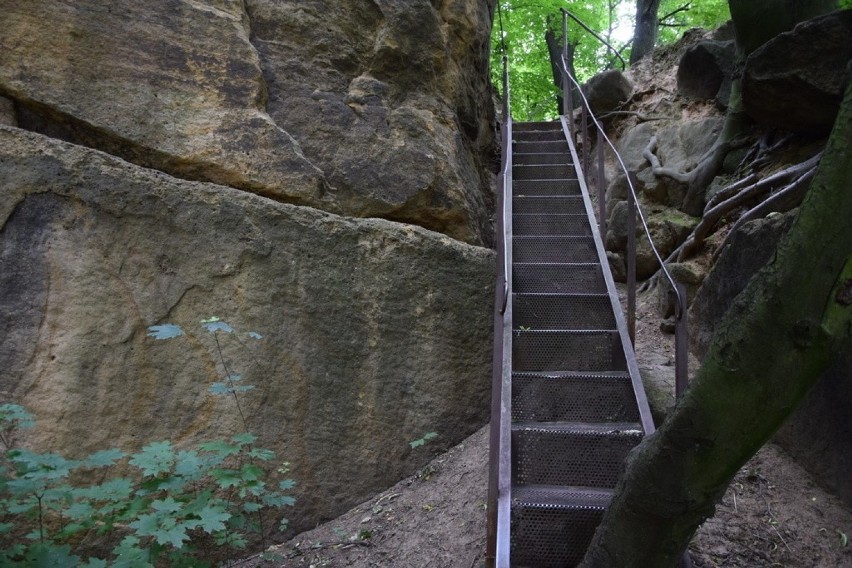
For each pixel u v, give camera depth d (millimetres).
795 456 3863
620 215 7098
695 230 5883
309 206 4750
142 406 3762
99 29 4254
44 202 3635
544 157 7523
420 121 5645
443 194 5551
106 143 4238
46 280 3596
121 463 3641
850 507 3486
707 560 3178
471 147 7227
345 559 3840
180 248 3969
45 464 2600
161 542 2467
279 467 4086
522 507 3174
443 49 6105
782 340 1988
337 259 4484
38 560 2580
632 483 2338
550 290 5137
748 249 4375
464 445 4680
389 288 4645
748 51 6320
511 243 5203
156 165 4352
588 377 3926
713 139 7023
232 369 4023
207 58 4617
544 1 12047
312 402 4258
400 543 3881
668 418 2258
